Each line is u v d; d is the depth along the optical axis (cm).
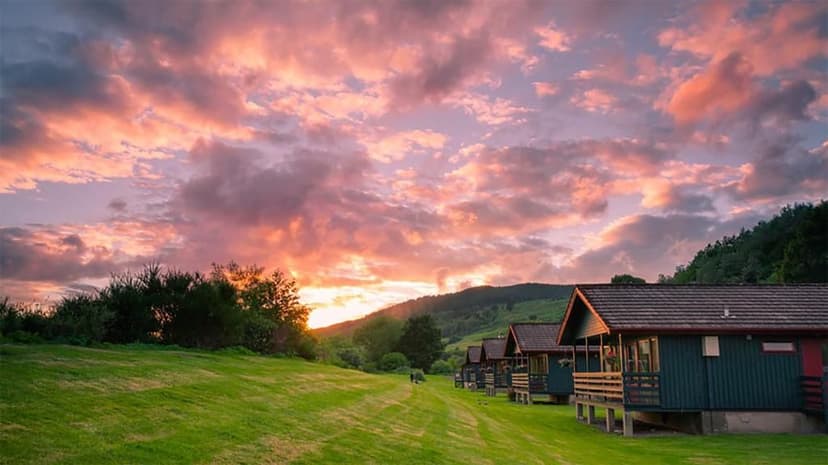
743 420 2167
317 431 1202
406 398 2273
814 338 2211
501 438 1708
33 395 948
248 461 891
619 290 2453
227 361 2002
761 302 2339
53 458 723
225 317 2550
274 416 1229
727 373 2188
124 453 794
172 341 2455
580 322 2788
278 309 3375
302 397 1572
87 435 829
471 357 6544
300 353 3459
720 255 10744
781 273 6494
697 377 2186
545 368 4028
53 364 1196
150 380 1261
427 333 11031
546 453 1580
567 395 3934
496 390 4881
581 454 1669
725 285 2488
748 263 8606
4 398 902
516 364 4731
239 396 1335
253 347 3050
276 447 1002
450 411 2173
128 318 2280
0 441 735
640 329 2148
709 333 2183
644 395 2175
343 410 1540
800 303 2327
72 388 1042
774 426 2164
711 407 2167
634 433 2245
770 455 1691
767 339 2208
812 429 2159
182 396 1186
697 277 9756
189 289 2519
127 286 2341
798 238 6334
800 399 2178
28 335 1758
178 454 841
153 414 1009
